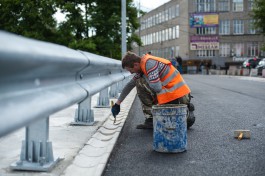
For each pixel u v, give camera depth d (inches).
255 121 282.7
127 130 250.5
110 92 451.2
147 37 3572.8
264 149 192.2
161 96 223.3
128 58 214.2
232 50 2618.1
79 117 252.2
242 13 2605.8
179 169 158.9
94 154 174.4
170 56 2984.7
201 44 2620.6
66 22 1181.7
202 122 278.4
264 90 611.2
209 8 2625.5
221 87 700.7
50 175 141.7
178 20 2787.9
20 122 86.0
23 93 93.5
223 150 191.0
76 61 135.3
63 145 190.1
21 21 1216.8
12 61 78.5
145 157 179.9
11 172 143.9
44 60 96.0
